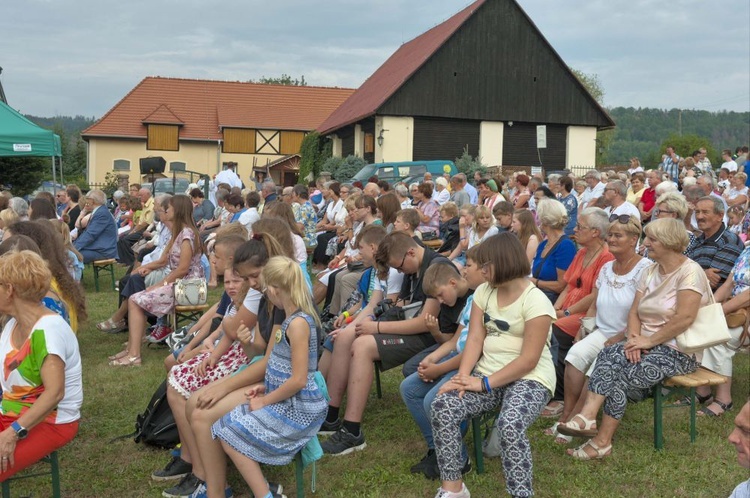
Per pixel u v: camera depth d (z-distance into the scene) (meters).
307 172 38.88
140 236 11.98
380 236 5.31
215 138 43.62
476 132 32.34
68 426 3.59
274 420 3.45
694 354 4.36
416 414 4.14
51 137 12.84
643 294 4.45
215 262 4.66
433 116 31.55
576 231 5.25
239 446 3.41
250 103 45.34
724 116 180.00
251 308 4.09
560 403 5.04
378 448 4.49
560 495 3.82
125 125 43.00
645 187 12.36
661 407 4.38
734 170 17.59
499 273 3.69
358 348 4.45
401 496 3.86
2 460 3.32
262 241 4.09
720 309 4.32
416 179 20.00
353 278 6.65
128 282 6.83
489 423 4.52
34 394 3.49
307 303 3.57
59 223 7.00
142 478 4.13
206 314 5.07
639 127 179.25
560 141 33.12
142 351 6.80
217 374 4.08
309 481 4.04
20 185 29.23
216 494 3.62
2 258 3.48
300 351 3.47
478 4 31.45
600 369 4.30
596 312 4.75
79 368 3.64
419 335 4.55
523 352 3.68
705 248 5.61
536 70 32.44
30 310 3.50
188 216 6.61
